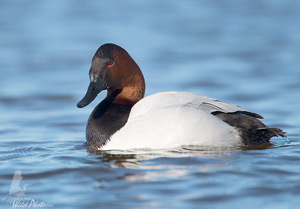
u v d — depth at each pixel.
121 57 9.92
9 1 29.61
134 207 6.57
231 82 16.62
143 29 24.27
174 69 18.41
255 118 9.27
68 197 6.99
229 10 27.67
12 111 14.19
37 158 9.05
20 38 22.80
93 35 23.19
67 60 19.86
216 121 8.90
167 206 6.57
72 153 9.41
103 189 7.21
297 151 8.84
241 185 7.19
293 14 26.48
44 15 26.86
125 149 9.09
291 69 17.95
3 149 10.04
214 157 8.46
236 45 21.55
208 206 6.55
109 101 9.94
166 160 8.34
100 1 30.06
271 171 7.71
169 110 8.93
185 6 28.89
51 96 15.64
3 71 18.42
